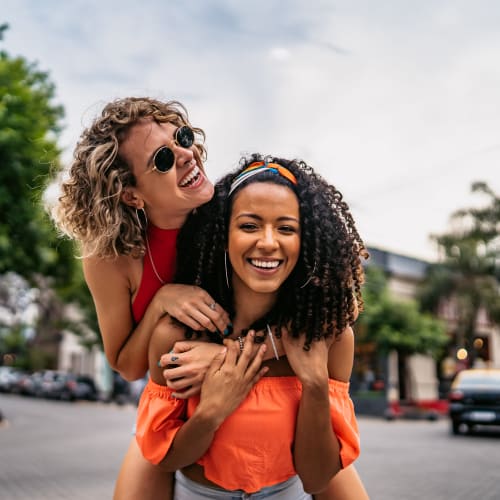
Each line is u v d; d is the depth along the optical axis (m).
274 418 1.64
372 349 21.59
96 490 6.67
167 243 1.77
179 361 1.61
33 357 41.16
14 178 9.58
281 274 1.60
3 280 20.41
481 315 26.86
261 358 1.62
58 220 1.72
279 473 1.70
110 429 14.90
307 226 1.63
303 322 1.62
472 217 23.41
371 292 20.91
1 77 10.23
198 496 1.77
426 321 20.86
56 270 12.18
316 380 1.59
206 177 1.73
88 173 1.62
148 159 1.63
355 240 1.78
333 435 1.64
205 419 1.56
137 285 1.80
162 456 1.63
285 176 1.65
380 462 8.76
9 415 20.22
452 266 22.72
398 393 23.53
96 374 34.69
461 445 11.16
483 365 26.12
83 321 27.75
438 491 6.52
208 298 1.70
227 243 1.67
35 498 6.25
